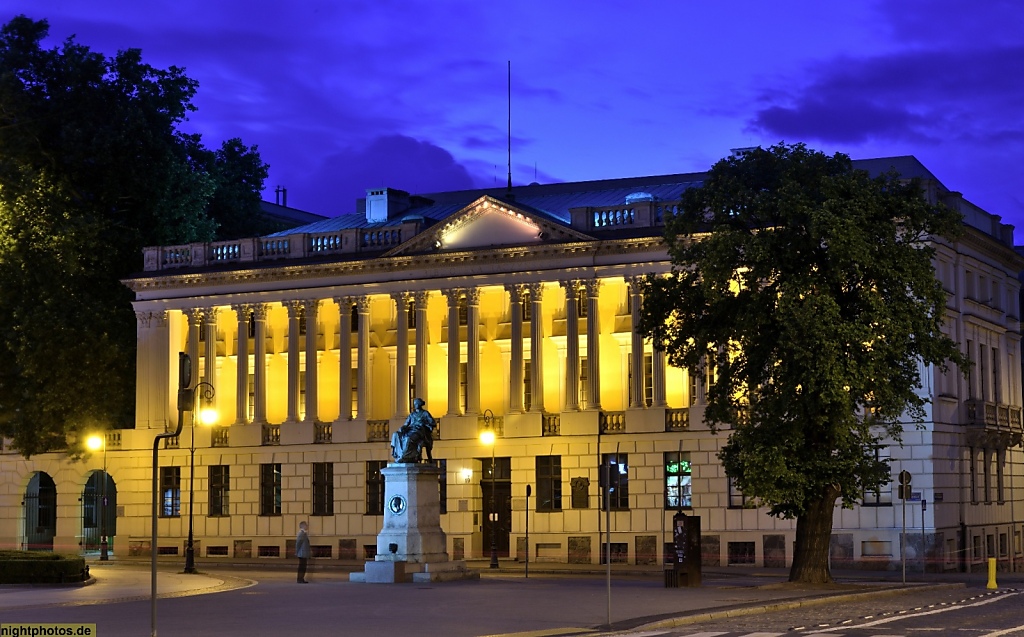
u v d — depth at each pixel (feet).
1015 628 106.52
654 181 303.48
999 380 260.62
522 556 245.04
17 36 288.51
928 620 115.75
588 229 247.29
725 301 173.27
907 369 170.09
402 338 259.60
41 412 268.00
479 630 107.96
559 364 251.39
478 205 253.44
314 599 140.77
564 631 107.65
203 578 184.75
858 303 166.50
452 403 254.47
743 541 230.27
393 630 107.96
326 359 271.49
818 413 164.04
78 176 287.89
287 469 265.54
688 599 138.92
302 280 267.39
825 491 169.68
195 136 318.86
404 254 258.37
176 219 296.10
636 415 239.91
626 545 238.27
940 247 232.94
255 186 358.84
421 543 173.17
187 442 271.90
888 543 221.05
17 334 268.41
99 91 287.69
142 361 276.82
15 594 150.61
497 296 258.78
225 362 278.26
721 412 174.81
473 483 252.01
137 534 274.16
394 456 177.37
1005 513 254.06
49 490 291.38
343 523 260.21
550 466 246.27
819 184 169.99
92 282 285.43
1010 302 270.87
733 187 172.45
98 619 117.70
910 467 222.28
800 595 144.36
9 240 270.26
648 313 179.63
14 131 279.08
